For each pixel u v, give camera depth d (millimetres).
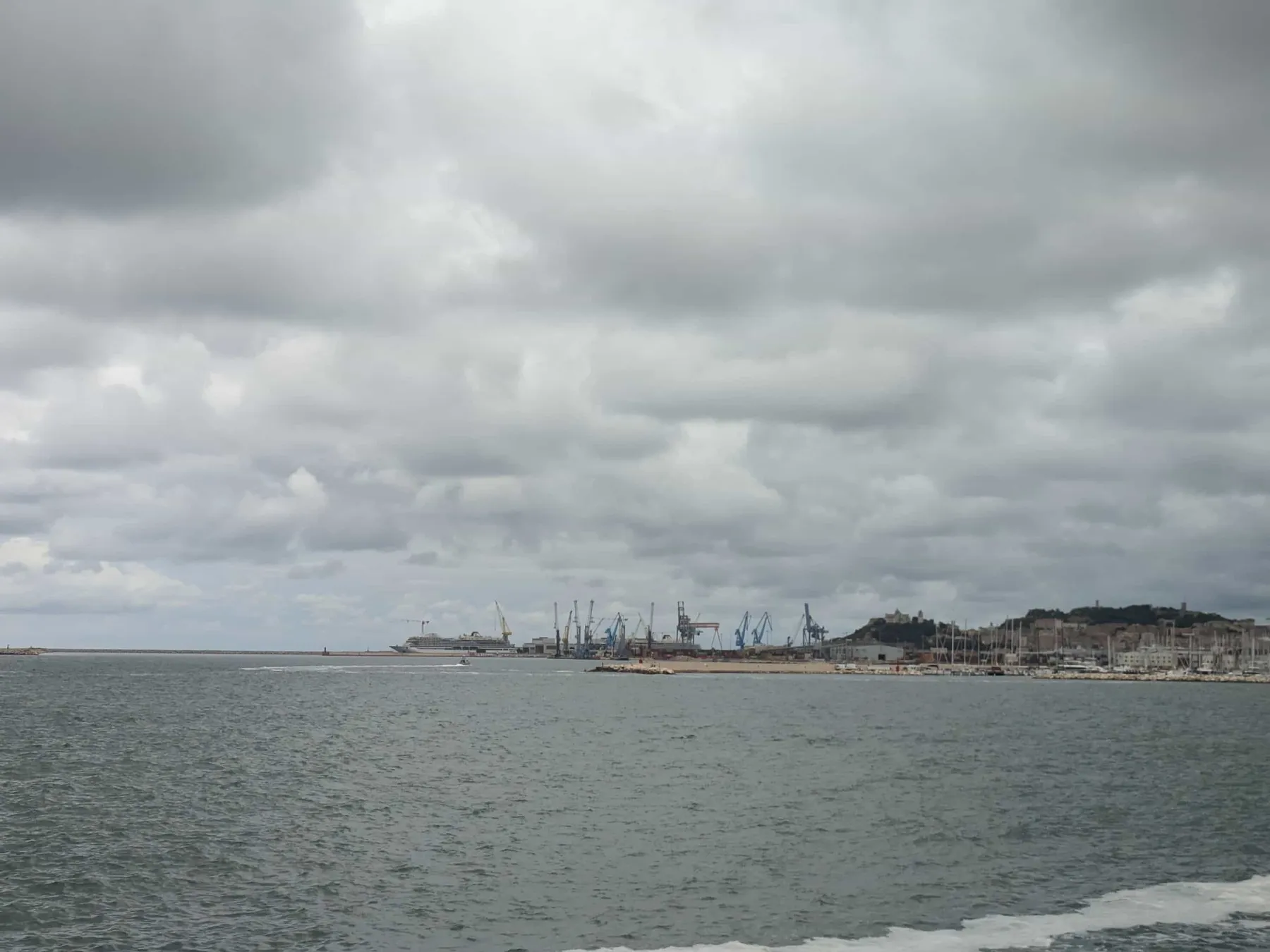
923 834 58625
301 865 50969
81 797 70750
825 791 75438
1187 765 93500
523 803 69375
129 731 122438
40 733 117875
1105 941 39312
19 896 45281
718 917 42688
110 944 39188
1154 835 58719
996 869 50469
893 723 149375
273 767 87375
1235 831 60000
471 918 42531
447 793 73500
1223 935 40031
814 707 192125
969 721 153750
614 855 53406
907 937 39875
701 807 67562
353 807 67062
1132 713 182625
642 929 41094
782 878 48781
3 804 67562
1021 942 39312
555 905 44375
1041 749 108750
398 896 45562
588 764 91875
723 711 178125
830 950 38469
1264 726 148375
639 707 185375
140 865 50906
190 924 41719
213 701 185250
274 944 39344
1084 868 50781
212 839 56750
